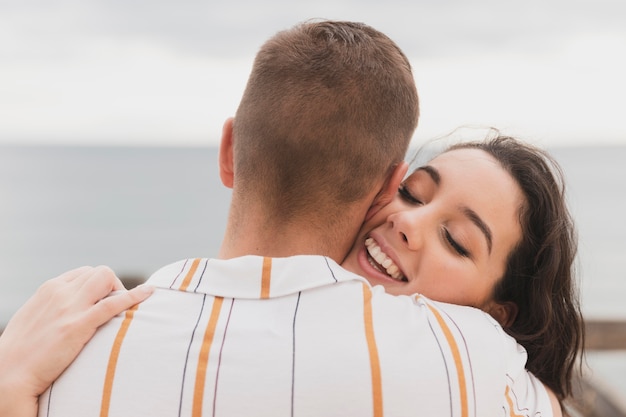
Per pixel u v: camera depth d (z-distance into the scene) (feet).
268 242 4.02
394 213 4.91
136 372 3.54
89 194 156.15
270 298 3.79
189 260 4.04
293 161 3.93
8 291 67.31
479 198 4.94
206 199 147.23
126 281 13.35
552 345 5.60
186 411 3.45
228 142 4.47
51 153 302.66
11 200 141.79
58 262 82.33
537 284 5.37
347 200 4.06
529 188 5.16
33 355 3.65
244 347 3.57
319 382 3.47
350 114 3.94
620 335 11.66
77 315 3.79
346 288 3.82
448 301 4.95
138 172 228.84
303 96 3.94
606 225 105.81
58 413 3.54
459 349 3.84
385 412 3.48
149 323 3.71
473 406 3.73
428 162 5.25
